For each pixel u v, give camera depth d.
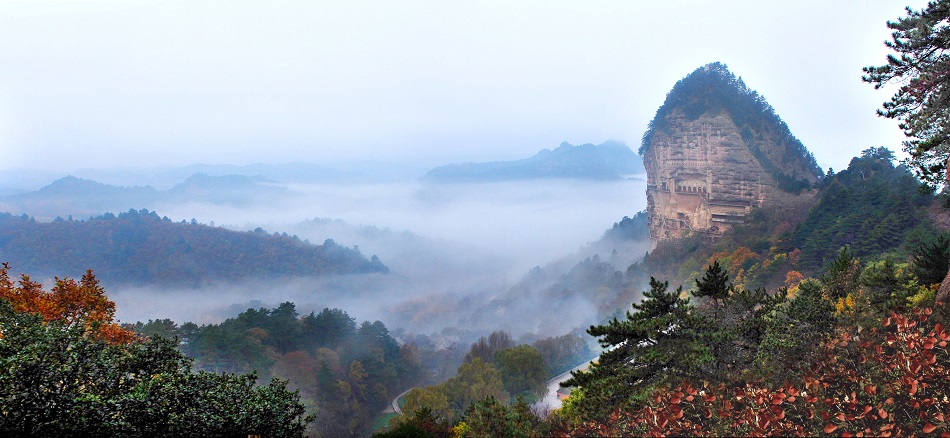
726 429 19.94
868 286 33.62
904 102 28.67
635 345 26.25
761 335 25.73
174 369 24.30
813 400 19.30
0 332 22.72
